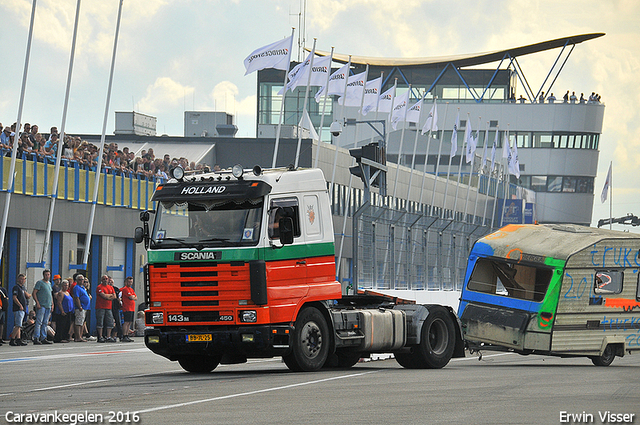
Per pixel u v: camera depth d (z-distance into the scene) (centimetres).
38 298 6631
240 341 3788
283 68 9012
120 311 7319
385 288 6481
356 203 13688
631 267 4800
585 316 4703
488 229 8488
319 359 3997
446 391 3081
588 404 2680
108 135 13625
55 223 7725
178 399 2814
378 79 11481
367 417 2369
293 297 3900
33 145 7325
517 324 4719
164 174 9238
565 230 4831
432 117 13575
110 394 3002
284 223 3856
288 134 14075
